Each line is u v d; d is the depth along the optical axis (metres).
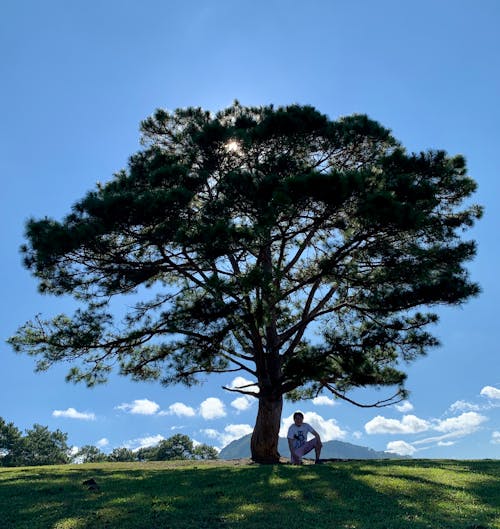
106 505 10.07
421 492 10.78
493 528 8.21
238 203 17.47
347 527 8.41
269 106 23.09
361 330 20.05
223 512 9.41
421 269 17.98
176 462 23.47
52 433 91.19
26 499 11.10
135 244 18.86
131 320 20.48
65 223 16.78
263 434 19.81
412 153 19.69
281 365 20.31
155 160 19.84
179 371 20.00
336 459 19.83
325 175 15.45
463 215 20.58
